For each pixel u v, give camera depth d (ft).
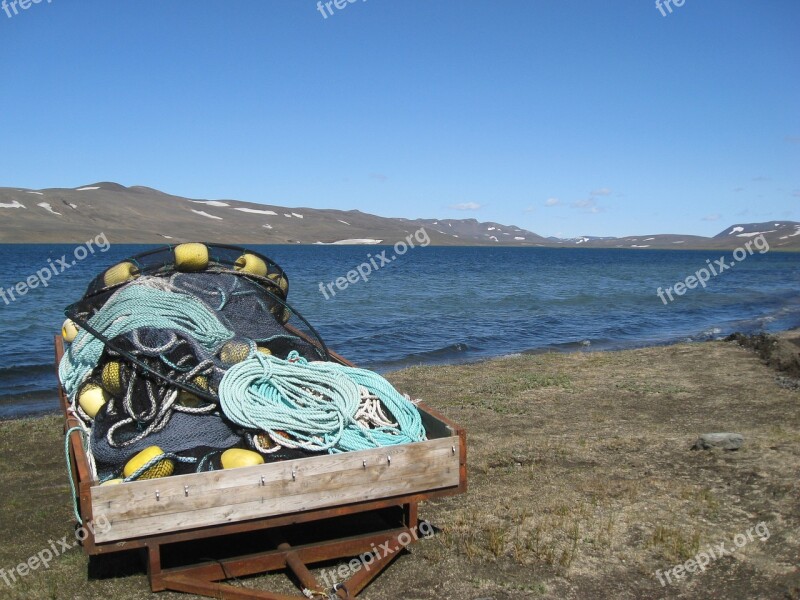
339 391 10.92
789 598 9.54
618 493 13.48
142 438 10.12
